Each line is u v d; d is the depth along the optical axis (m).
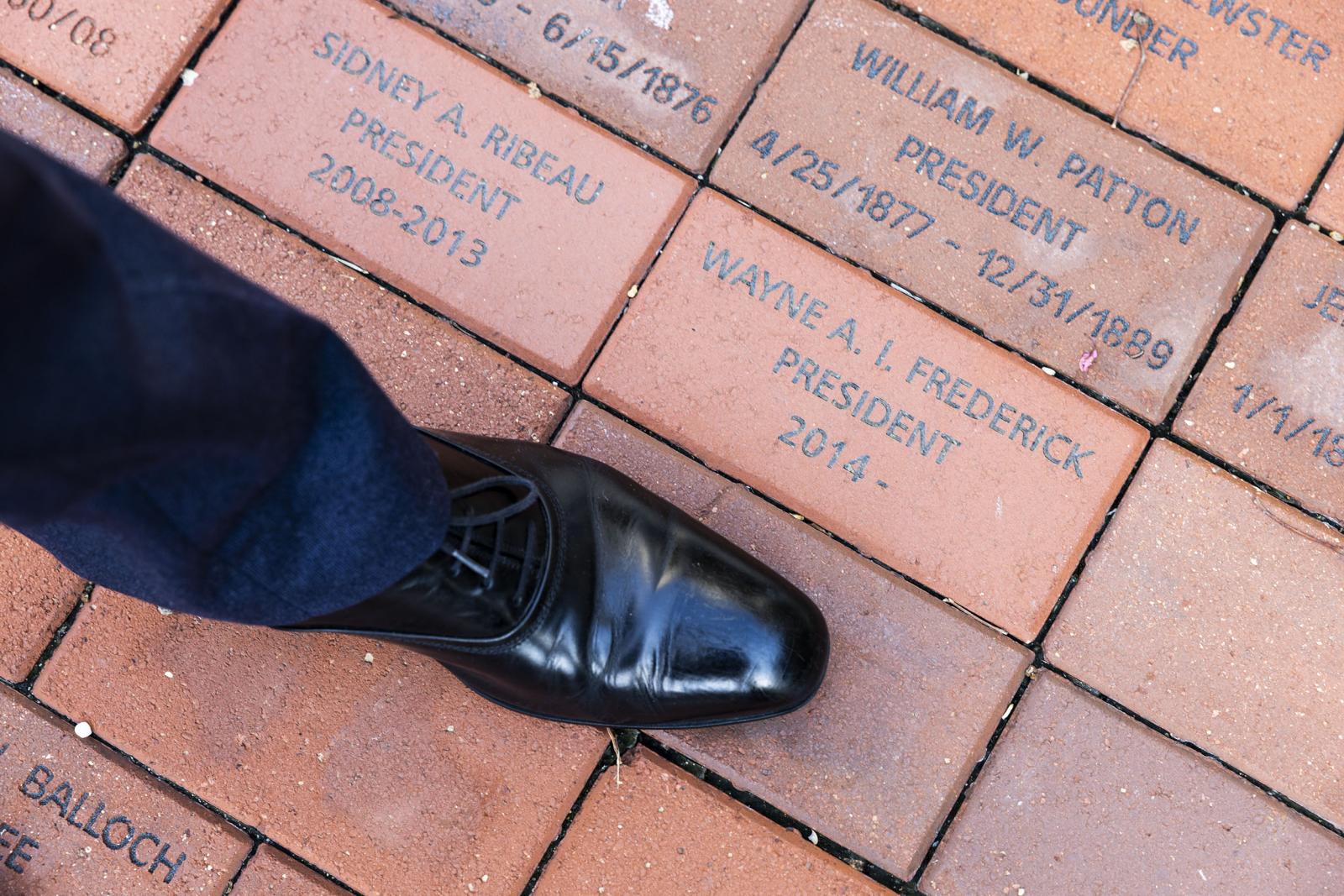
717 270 1.42
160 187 1.42
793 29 1.44
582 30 1.45
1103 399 1.39
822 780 1.35
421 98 1.43
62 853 1.34
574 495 1.20
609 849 1.34
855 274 1.41
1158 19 1.44
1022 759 1.35
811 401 1.39
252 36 1.44
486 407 1.40
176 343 0.59
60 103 1.43
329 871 1.34
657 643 1.21
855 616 1.37
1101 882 1.33
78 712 1.36
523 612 1.08
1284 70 1.43
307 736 1.36
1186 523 1.38
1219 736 1.35
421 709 1.36
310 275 1.41
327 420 0.76
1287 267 1.40
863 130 1.43
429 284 1.42
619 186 1.43
